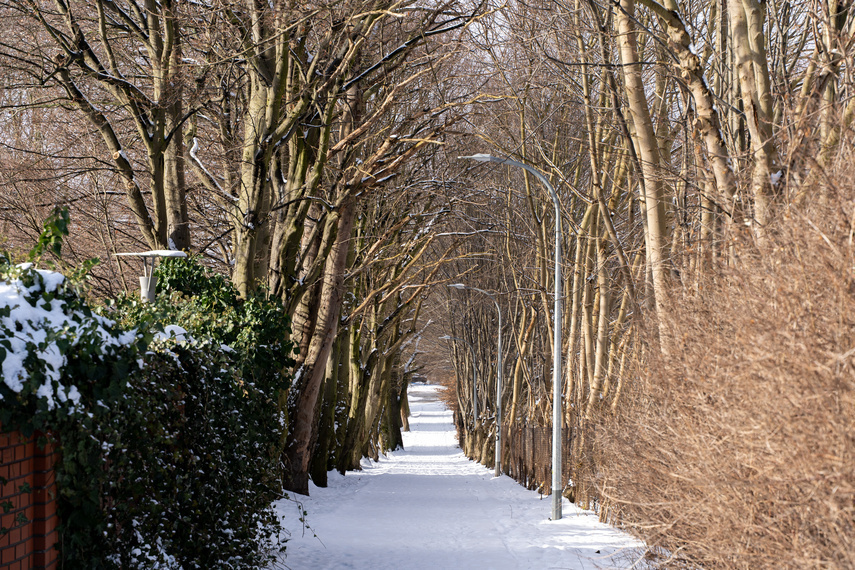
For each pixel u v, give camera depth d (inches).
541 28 722.8
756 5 368.8
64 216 237.9
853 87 320.5
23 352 200.5
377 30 753.0
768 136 361.7
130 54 772.0
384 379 1493.6
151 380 286.0
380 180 705.0
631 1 460.1
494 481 1159.6
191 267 497.4
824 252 214.2
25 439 206.7
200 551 332.5
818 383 195.6
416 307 1424.7
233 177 820.0
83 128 833.5
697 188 402.6
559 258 653.9
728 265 299.6
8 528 194.5
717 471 242.1
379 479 1184.8
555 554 469.4
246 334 422.3
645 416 323.3
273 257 701.3
